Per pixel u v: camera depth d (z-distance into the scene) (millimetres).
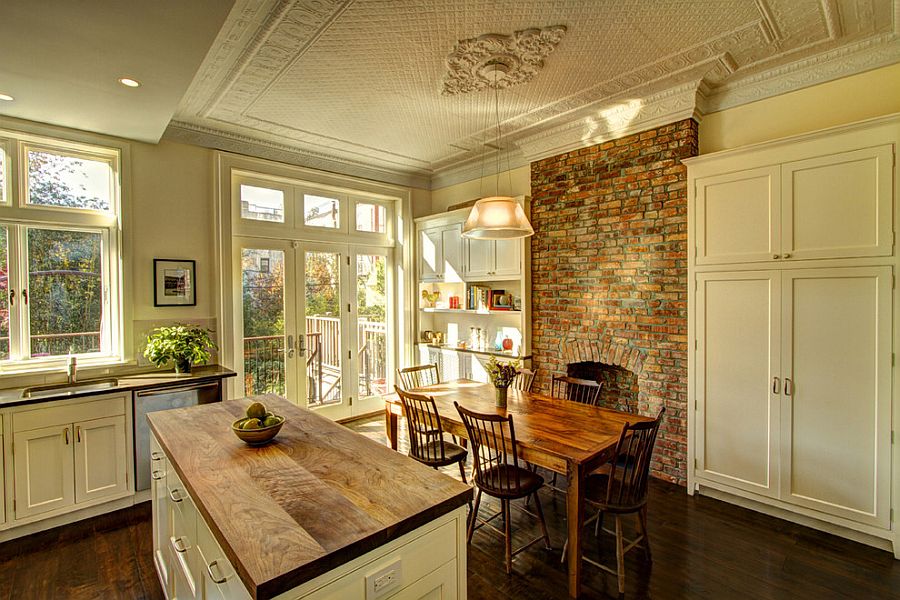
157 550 2180
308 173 4633
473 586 2238
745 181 2914
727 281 3010
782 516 2850
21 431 2652
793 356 2736
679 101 3252
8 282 3062
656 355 3465
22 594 2193
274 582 938
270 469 1548
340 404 5008
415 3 2215
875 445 2477
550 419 2727
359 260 5207
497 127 3992
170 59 2250
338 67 2855
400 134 4145
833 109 2801
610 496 2229
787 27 2471
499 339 4902
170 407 3229
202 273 3896
